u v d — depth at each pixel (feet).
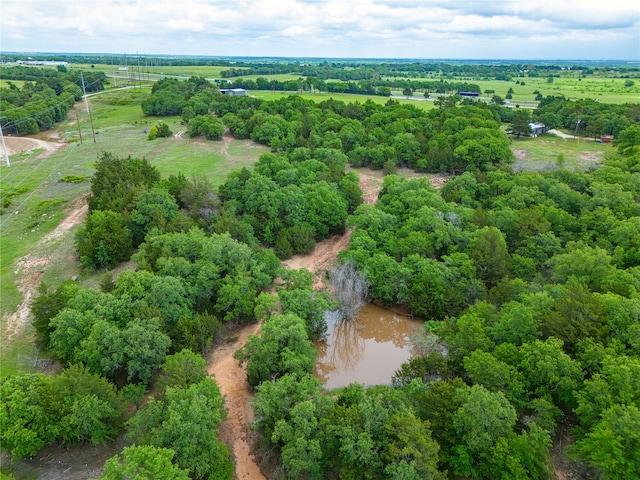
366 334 180.14
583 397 114.52
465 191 249.96
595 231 204.44
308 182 258.37
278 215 237.04
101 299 146.00
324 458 109.09
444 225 203.62
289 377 122.52
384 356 168.04
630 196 225.97
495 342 140.77
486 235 193.67
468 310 156.76
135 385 136.15
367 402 111.14
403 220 222.69
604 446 101.86
